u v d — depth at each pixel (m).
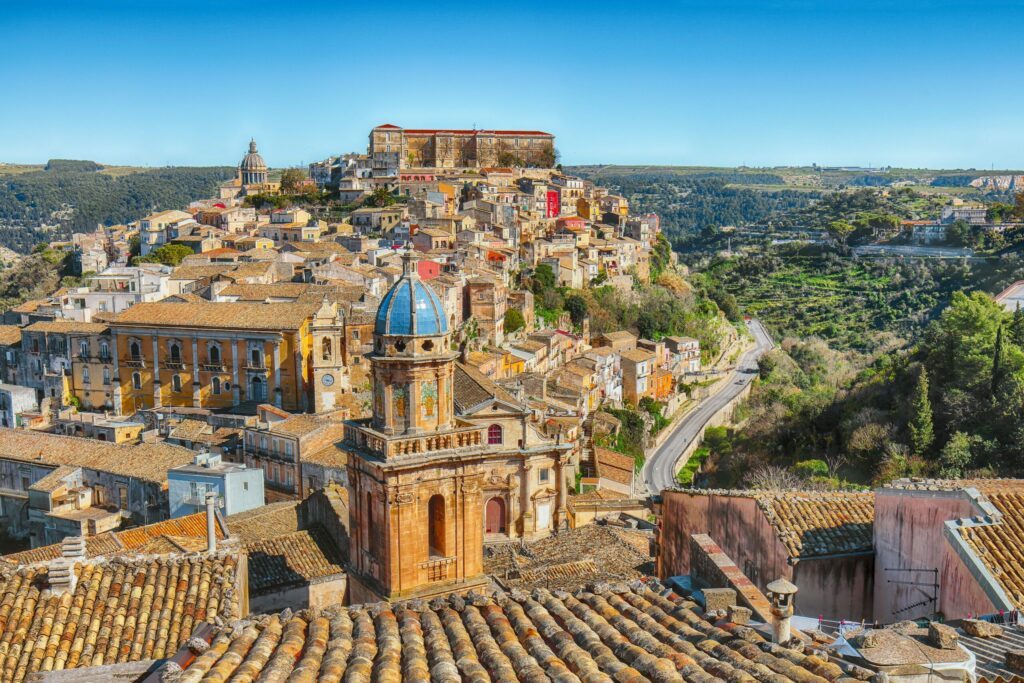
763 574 35.69
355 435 42.34
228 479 79.56
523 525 78.00
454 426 42.31
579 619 21.89
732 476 116.31
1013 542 29.28
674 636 20.58
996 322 98.06
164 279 146.00
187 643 20.41
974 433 83.38
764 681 17.30
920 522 32.03
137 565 35.06
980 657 22.75
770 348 197.75
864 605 34.41
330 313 114.19
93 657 30.17
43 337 128.62
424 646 20.56
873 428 92.00
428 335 39.81
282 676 18.36
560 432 81.12
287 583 50.50
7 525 92.94
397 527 39.69
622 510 87.25
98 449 94.50
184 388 120.50
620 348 175.25
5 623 31.16
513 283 176.00
